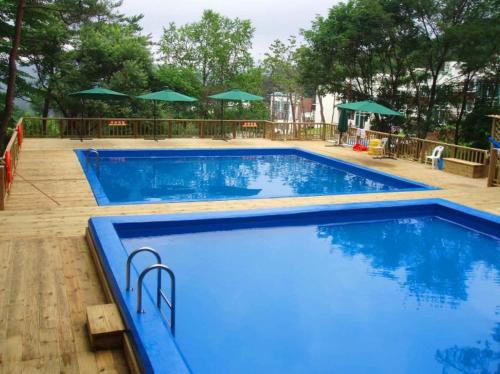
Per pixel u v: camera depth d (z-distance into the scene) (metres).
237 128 19.97
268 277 6.38
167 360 3.43
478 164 12.23
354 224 8.93
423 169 13.53
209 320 5.19
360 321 5.36
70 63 23.58
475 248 7.94
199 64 32.09
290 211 8.41
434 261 7.32
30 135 17.02
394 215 9.23
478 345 4.94
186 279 6.17
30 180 10.23
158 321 3.96
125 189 11.59
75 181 10.23
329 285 6.25
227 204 8.85
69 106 23.62
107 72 25.09
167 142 17.34
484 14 17.86
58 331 4.19
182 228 7.73
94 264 5.77
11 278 5.24
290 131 19.48
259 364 4.48
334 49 19.69
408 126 21.33
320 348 4.77
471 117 20.59
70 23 22.19
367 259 7.25
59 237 6.64
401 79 21.50
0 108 21.09
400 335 5.09
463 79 20.84
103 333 3.93
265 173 14.02
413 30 18.91
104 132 19.23
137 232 7.43
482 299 6.05
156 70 27.64
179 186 12.05
